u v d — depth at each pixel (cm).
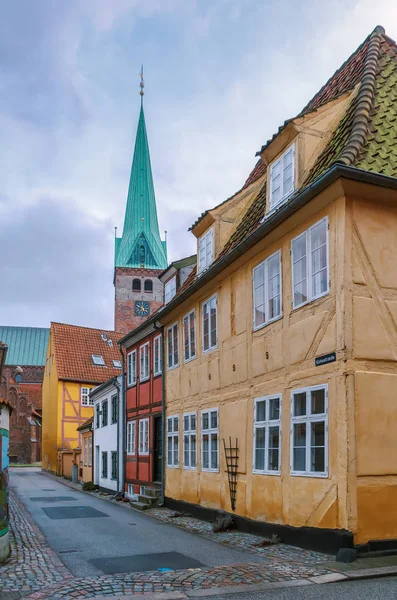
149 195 7475
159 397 1983
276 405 1155
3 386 6291
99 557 987
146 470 2089
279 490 1105
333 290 980
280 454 1109
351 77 1355
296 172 1188
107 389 2731
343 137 1116
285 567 852
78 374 4547
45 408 5097
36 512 1764
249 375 1280
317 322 1021
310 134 1202
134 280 6975
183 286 2047
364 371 939
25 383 7462
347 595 700
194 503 1573
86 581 795
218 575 817
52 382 4728
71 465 3866
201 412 1559
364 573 795
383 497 914
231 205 1655
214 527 1285
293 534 1040
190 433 1641
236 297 1376
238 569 850
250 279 1305
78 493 2656
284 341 1132
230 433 1359
